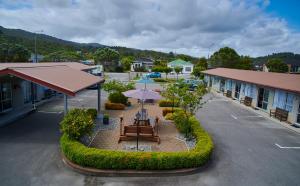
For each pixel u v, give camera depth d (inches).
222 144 502.3
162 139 501.4
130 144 465.1
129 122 613.9
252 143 517.7
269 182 353.7
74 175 348.5
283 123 699.4
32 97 781.3
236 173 375.6
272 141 537.3
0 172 347.9
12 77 674.2
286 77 902.4
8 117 614.2
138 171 357.1
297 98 677.9
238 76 1111.6
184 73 2893.7
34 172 351.9
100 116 669.3
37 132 519.8
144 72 2797.7
